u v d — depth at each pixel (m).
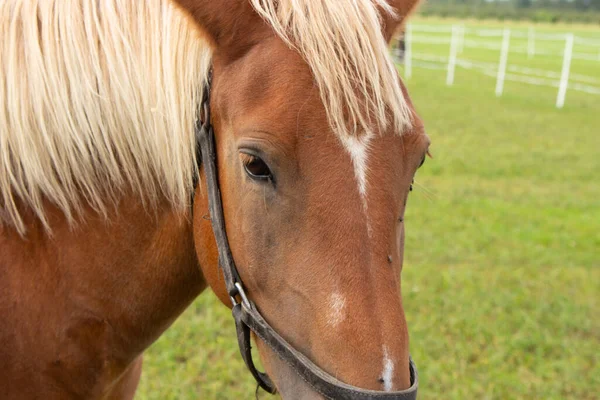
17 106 1.82
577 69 21.27
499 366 4.16
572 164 9.30
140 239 1.92
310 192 1.42
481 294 5.01
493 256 5.75
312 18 1.43
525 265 5.64
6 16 1.89
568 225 6.71
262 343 1.67
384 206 1.42
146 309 2.00
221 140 1.64
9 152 1.85
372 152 1.42
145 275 1.95
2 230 1.86
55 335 1.89
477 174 8.57
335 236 1.41
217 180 1.68
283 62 1.44
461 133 11.13
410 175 1.51
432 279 5.20
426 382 3.90
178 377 3.79
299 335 1.48
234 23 1.53
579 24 45.22
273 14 1.48
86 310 1.92
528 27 40.50
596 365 4.21
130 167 1.86
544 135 11.23
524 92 16.17
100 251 1.91
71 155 1.84
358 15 1.44
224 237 1.65
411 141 1.49
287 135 1.41
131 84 1.82
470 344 4.34
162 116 1.79
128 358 2.07
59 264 1.89
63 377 1.93
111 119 1.83
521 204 7.38
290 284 1.48
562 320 4.70
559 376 4.09
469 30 34.47
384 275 1.41
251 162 1.46
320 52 1.40
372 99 1.41
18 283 1.85
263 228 1.51
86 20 1.84
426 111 13.10
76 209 1.88
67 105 1.83
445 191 7.68
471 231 6.34
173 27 1.77
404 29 1.73
